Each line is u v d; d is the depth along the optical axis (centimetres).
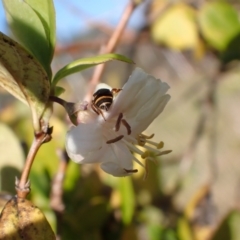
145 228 22
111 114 14
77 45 31
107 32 32
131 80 14
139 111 14
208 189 23
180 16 29
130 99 14
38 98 14
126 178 21
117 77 36
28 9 14
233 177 45
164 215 23
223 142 48
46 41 14
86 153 13
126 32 32
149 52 41
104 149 14
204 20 28
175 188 25
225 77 35
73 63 14
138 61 41
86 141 13
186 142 43
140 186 22
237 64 30
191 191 29
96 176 21
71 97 34
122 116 14
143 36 32
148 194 23
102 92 14
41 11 14
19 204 13
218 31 28
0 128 20
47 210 19
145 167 14
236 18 28
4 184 19
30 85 13
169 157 32
